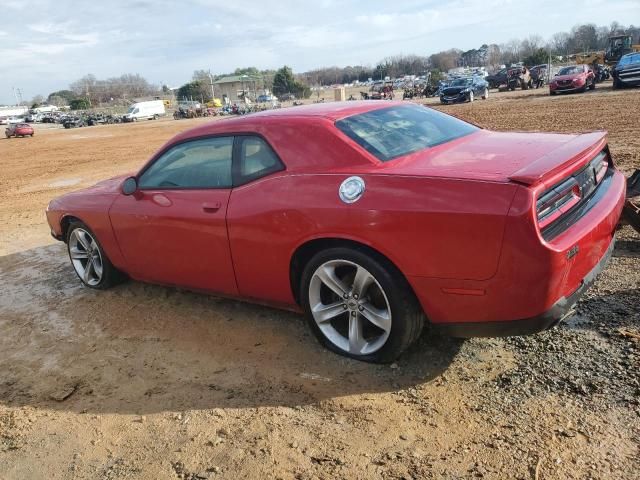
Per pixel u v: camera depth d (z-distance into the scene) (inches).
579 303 151.2
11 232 332.8
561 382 118.2
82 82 6373.0
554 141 135.0
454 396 119.0
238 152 149.4
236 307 180.4
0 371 156.3
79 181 560.4
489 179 109.3
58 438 122.0
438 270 113.8
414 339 128.4
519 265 105.2
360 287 129.2
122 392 137.9
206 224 152.4
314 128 137.9
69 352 163.2
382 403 119.8
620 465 94.0
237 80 4835.1
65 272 240.4
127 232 180.7
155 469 107.8
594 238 116.6
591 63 1770.4
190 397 131.8
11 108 6097.4
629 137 428.5
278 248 137.9
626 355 124.0
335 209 124.6
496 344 136.9
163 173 170.1
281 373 137.0
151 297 198.2
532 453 99.4
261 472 103.0
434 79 2193.7
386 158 130.0
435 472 98.0
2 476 111.8
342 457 104.7
